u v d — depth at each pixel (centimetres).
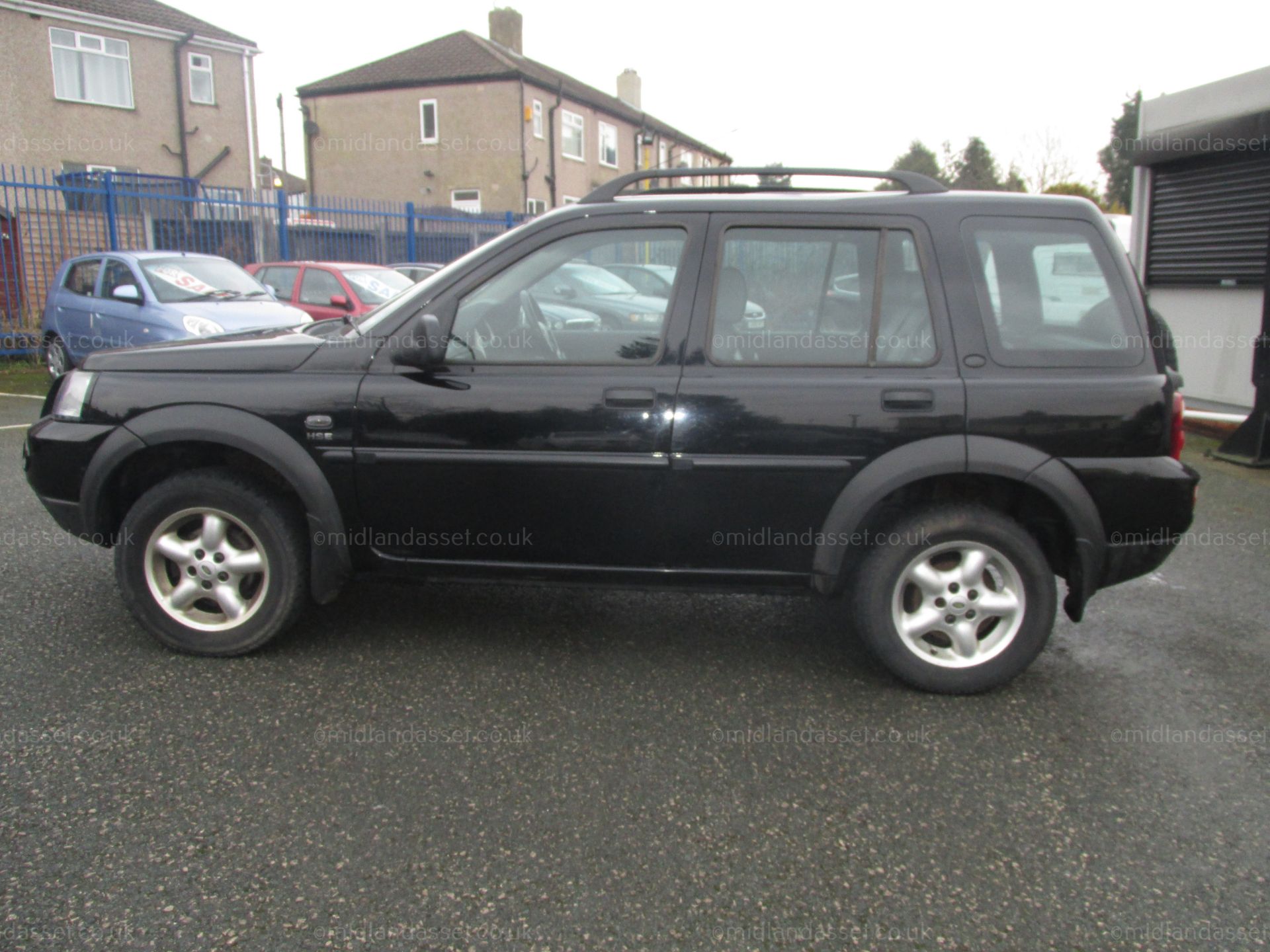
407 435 350
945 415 332
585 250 355
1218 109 938
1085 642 417
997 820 277
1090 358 337
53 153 2377
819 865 254
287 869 246
